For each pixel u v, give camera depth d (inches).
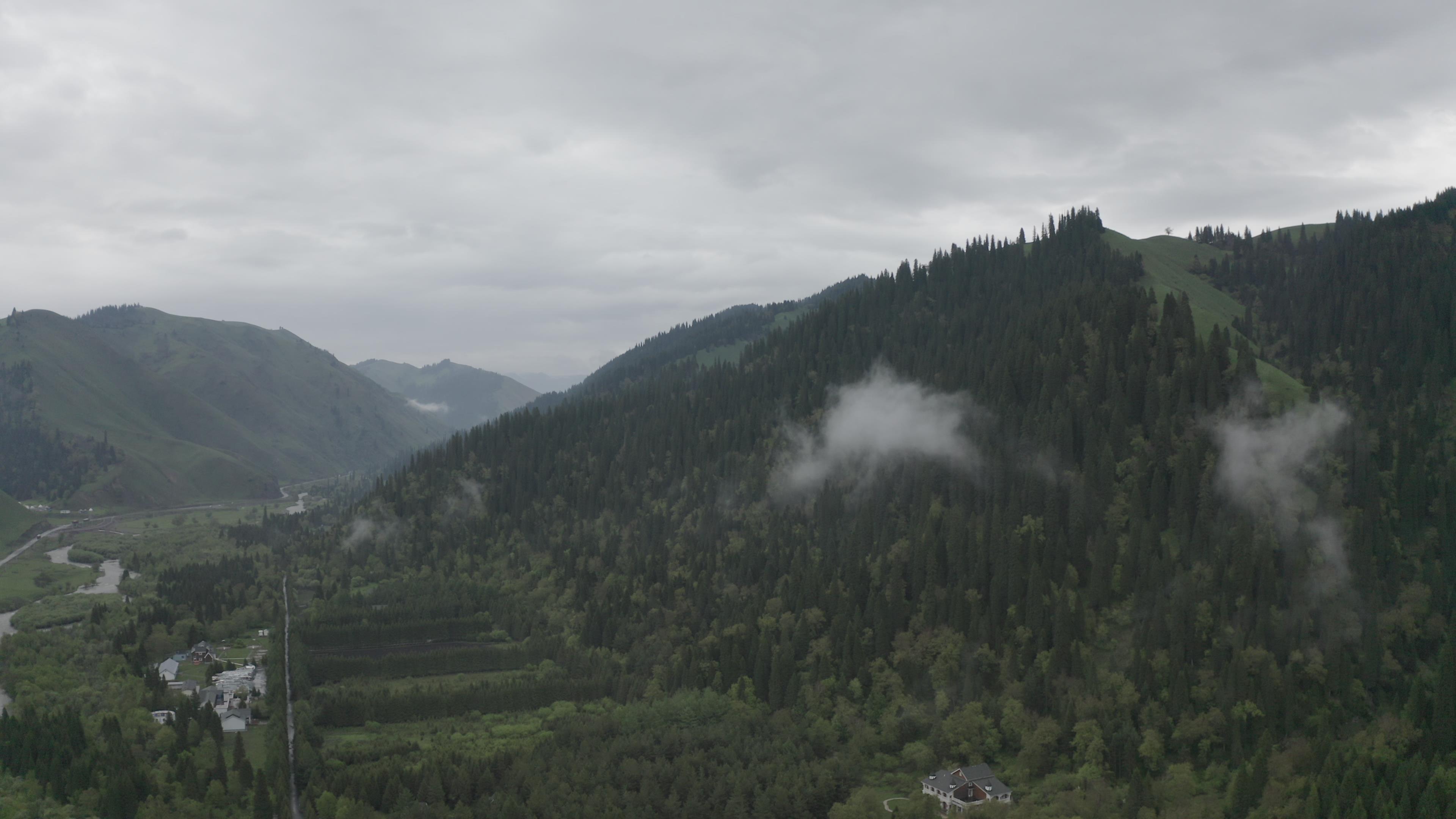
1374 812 7578.7
